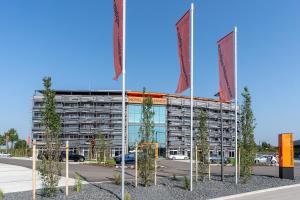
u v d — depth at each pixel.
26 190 18.56
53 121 15.79
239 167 24.28
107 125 117.12
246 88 24.81
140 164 20.61
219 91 23.78
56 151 15.95
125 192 17.81
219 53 23.70
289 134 27.09
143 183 20.72
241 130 24.28
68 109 117.56
